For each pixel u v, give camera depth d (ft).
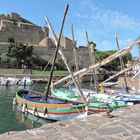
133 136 22.03
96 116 29.50
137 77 134.41
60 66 265.95
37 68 260.01
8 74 207.72
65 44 314.96
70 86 115.24
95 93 89.97
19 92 83.76
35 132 22.79
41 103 63.52
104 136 21.93
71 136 21.76
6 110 77.05
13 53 244.01
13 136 21.56
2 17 337.11
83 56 297.53
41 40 345.72
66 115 59.21
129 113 31.42
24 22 365.61
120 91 105.29
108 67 267.39
